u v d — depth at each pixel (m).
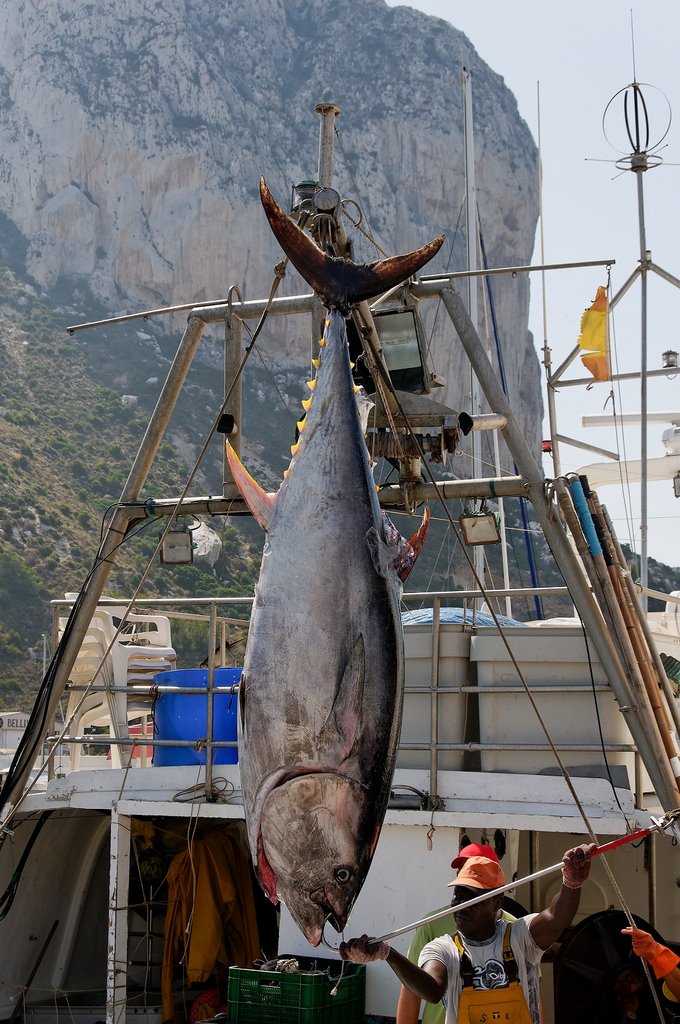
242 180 105.06
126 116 102.31
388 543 3.47
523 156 114.31
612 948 5.77
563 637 6.42
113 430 78.94
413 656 6.62
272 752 3.17
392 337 6.82
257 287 102.81
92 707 9.16
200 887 7.04
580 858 4.10
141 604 6.95
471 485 6.48
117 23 108.56
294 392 90.94
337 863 3.10
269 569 3.38
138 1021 7.07
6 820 6.77
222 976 7.19
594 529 6.16
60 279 96.81
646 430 7.99
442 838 6.04
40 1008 7.37
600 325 7.46
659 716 5.97
